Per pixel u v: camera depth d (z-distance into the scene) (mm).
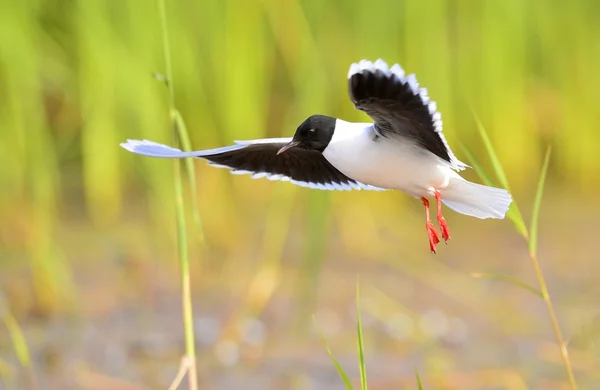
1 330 10430
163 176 12766
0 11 12508
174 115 7227
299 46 13102
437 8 13820
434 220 13945
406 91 5203
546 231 13836
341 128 6000
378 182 6047
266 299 11148
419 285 11844
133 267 11906
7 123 12742
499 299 11391
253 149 6836
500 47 14578
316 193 11750
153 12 12914
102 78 13023
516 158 14930
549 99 15500
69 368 9562
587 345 10102
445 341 10258
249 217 13570
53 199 13211
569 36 15430
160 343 10227
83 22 12898
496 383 9281
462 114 14555
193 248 12250
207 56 13633
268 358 9906
